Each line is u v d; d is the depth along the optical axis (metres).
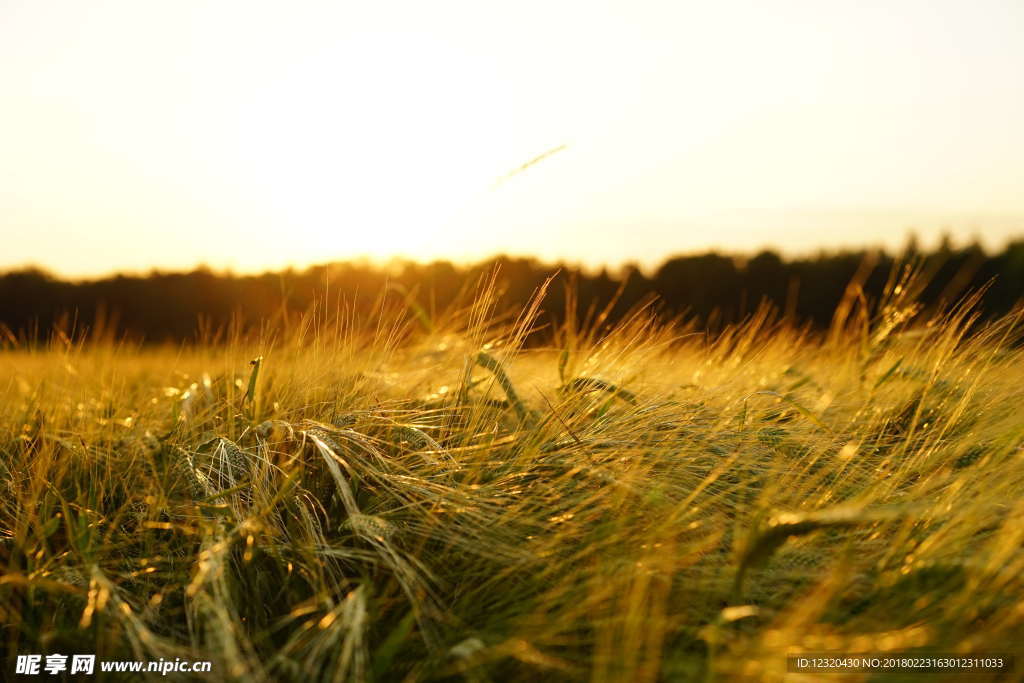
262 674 1.49
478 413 2.73
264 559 1.96
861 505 2.01
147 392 3.56
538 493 2.19
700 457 2.43
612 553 1.90
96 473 2.38
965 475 2.27
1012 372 3.17
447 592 1.89
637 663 1.58
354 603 1.63
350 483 2.24
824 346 4.25
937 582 1.72
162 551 2.06
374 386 3.06
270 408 2.99
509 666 1.68
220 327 4.19
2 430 2.79
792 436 2.68
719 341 4.14
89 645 1.76
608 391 2.84
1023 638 1.54
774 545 1.62
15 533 2.01
